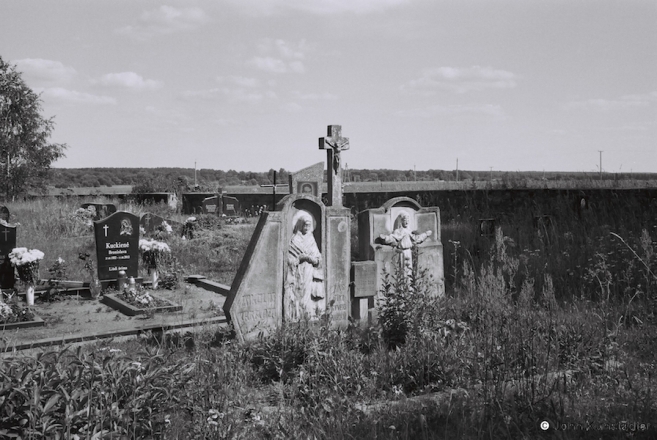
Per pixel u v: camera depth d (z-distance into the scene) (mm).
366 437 5004
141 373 4887
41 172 43656
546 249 13719
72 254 17516
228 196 32844
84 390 4457
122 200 36406
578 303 9586
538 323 7594
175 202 37656
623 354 7059
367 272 9688
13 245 12805
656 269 10633
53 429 4133
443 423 5316
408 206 10773
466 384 6223
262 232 8828
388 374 6574
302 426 5398
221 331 8820
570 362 6727
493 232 15484
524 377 6168
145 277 14695
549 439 4941
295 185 24188
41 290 13117
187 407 5129
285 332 7375
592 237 13805
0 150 41875
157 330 9461
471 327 8062
